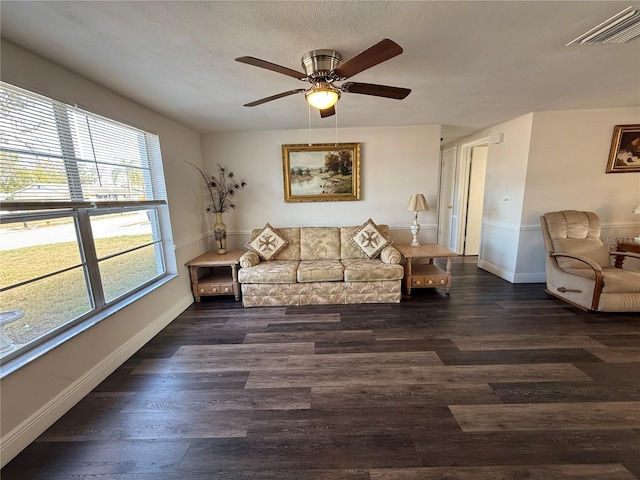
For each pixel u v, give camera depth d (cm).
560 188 360
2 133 153
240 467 137
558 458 136
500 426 156
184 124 342
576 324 268
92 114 211
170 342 255
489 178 431
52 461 142
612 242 347
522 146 361
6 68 154
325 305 330
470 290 366
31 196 167
